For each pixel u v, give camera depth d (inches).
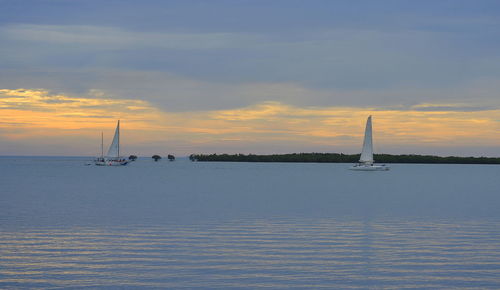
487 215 1503.4
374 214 1519.4
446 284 756.6
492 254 937.5
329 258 901.8
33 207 1685.5
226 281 764.6
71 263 859.4
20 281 758.5
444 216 1477.6
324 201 1972.2
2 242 1032.8
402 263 870.4
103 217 1421.0
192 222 1325.0
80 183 3181.6
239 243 1030.4
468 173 5969.5
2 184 3038.9
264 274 800.9
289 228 1227.9
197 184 3161.9
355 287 742.5
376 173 5472.4
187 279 773.9
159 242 1038.4
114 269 824.3
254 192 2465.6
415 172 6161.4
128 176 4298.7
